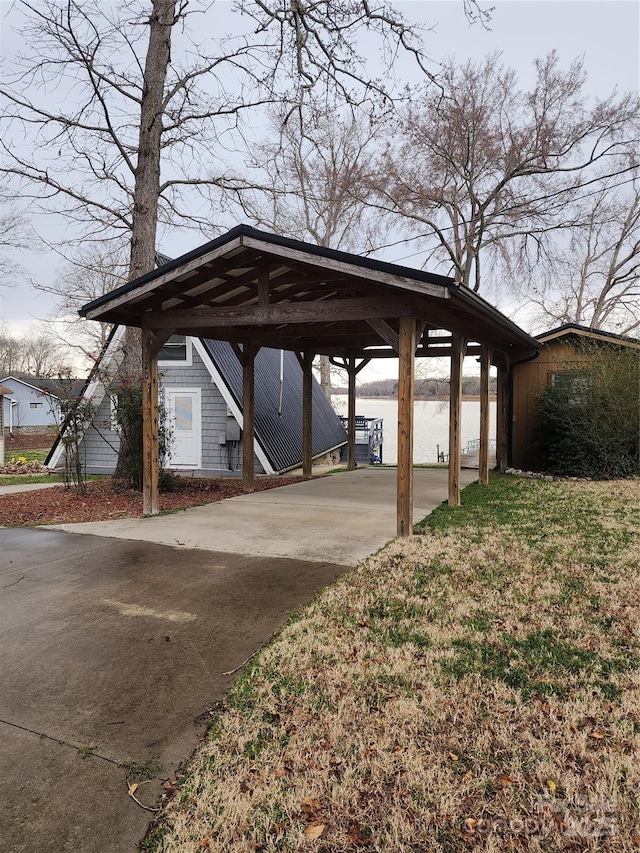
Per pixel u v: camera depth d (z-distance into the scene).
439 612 3.54
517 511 6.89
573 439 10.81
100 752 2.21
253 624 3.43
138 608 3.70
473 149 17.05
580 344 11.46
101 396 12.23
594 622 3.37
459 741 2.24
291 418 14.06
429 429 35.28
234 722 2.38
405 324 5.37
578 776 2.03
